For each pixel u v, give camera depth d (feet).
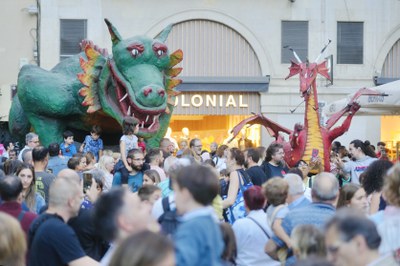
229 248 17.75
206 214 13.97
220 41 78.13
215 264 13.64
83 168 31.50
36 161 29.19
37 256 17.15
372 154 36.88
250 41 77.92
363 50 78.59
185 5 77.61
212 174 14.57
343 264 12.88
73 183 18.26
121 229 13.94
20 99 45.85
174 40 77.92
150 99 39.99
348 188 21.74
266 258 21.42
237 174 27.89
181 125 80.28
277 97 77.51
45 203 26.71
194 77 76.79
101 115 44.34
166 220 19.13
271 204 20.98
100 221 14.16
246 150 34.01
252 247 21.42
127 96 40.91
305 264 11.09
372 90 41.65
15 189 20.01
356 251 12.78
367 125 76.18
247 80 77.15
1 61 76.95
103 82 42.29
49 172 30.68
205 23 78.13
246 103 77.71
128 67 41.16
